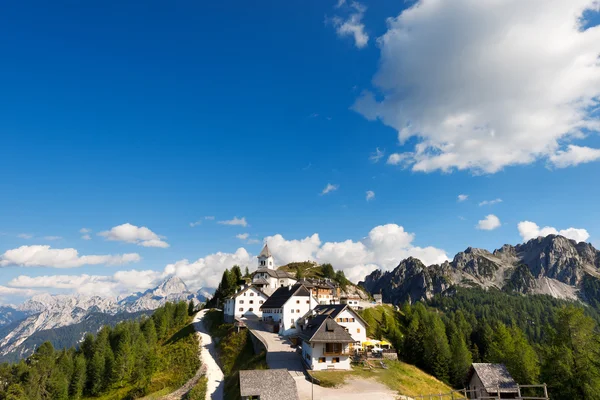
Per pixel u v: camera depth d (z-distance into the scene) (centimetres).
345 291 19700
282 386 5497
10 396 10338
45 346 13925
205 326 12950
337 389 5878
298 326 10012
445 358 9588
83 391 11075
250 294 12431
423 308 17862
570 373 5734
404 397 5712
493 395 5838
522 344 8225
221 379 8169
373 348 8719
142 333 13275
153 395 8031
